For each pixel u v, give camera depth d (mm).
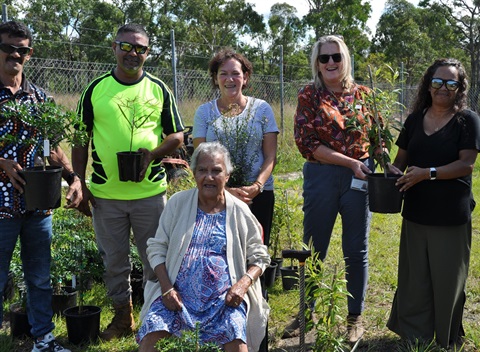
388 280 5676
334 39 4164
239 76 4266
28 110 3625
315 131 4242
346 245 4309
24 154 3727
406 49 53625
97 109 4117
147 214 4238
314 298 3770
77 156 4238
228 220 3576
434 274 3951
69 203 3875
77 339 4234
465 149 3824
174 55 10227
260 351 3789
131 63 4066
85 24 36781
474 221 8172
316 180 4305
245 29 50125
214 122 4223
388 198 3820
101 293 5188
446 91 3797
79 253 4449
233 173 4082
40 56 29734
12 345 4227
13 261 4547
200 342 3189
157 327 3266
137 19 40812
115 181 4164
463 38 54531
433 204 3859
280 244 6324
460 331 4277
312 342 4359
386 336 4422
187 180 6055
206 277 3453
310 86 4312
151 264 3574
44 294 3947
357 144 4195
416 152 3969
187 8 45188
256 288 3578
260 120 4273
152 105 4164
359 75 42938
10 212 3686
